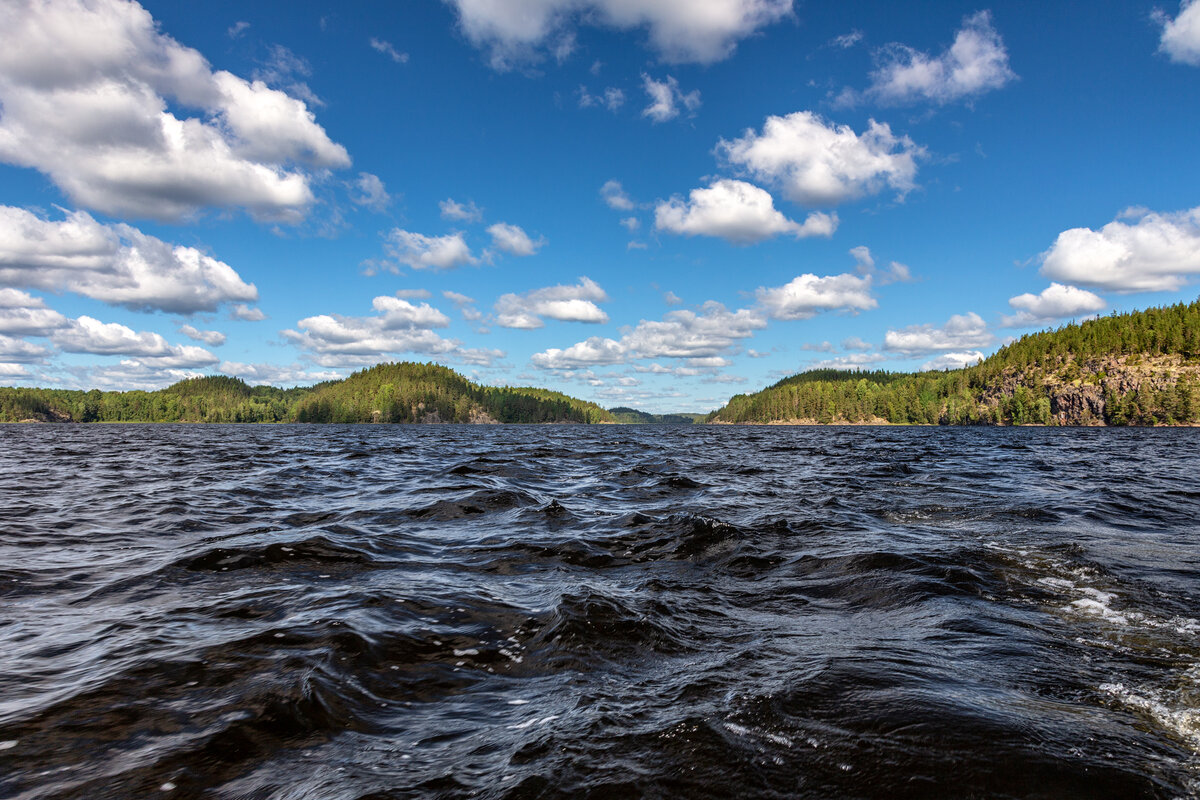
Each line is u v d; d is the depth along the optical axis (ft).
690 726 10.87
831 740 10.26
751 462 77.82
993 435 225.76
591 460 82.17
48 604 18.89
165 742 10.57
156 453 96.22
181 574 22.44
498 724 11.44
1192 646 15.47
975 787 8.89
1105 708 11.82
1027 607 18.72
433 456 90.12
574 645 15.40
